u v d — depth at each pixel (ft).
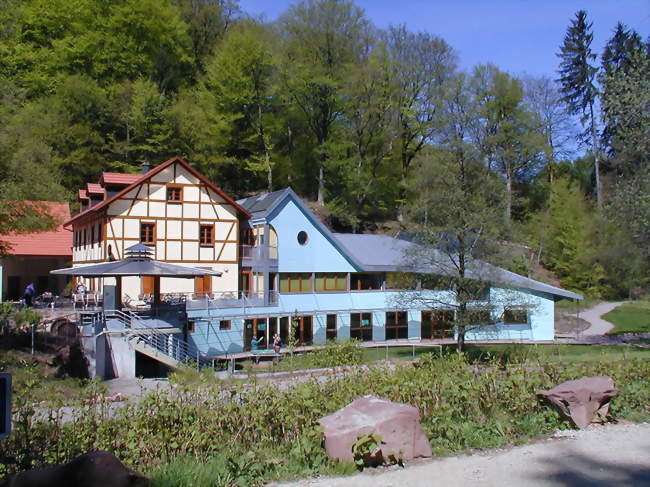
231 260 109.09
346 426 27.48
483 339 113.39
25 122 84.12
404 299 89.51
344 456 26.71
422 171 120.57
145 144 150.30
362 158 168.66
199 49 185.26
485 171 95.61
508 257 86.74
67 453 26.35
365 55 170.91
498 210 87.40
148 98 147.64
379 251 120.37
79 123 145.48
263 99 166.30
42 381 56.75
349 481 25.04
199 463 26.11
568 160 202.08
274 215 109.50
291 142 181.06
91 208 106.22
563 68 206.18
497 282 86.84
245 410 29.84
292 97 165.99
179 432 28.07
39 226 76.89
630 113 78.69
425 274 89.76
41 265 131.23
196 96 162.91
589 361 45.83
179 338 92.22
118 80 158.92
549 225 178.91
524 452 28.78
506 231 86.58
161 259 104.01
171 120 150.00
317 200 180.34
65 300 105.91
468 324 87.51
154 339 78.84
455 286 88.33
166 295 99.30
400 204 172.45
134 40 159.43
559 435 31.63
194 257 106.42
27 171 74.13
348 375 37.88
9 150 73.92
